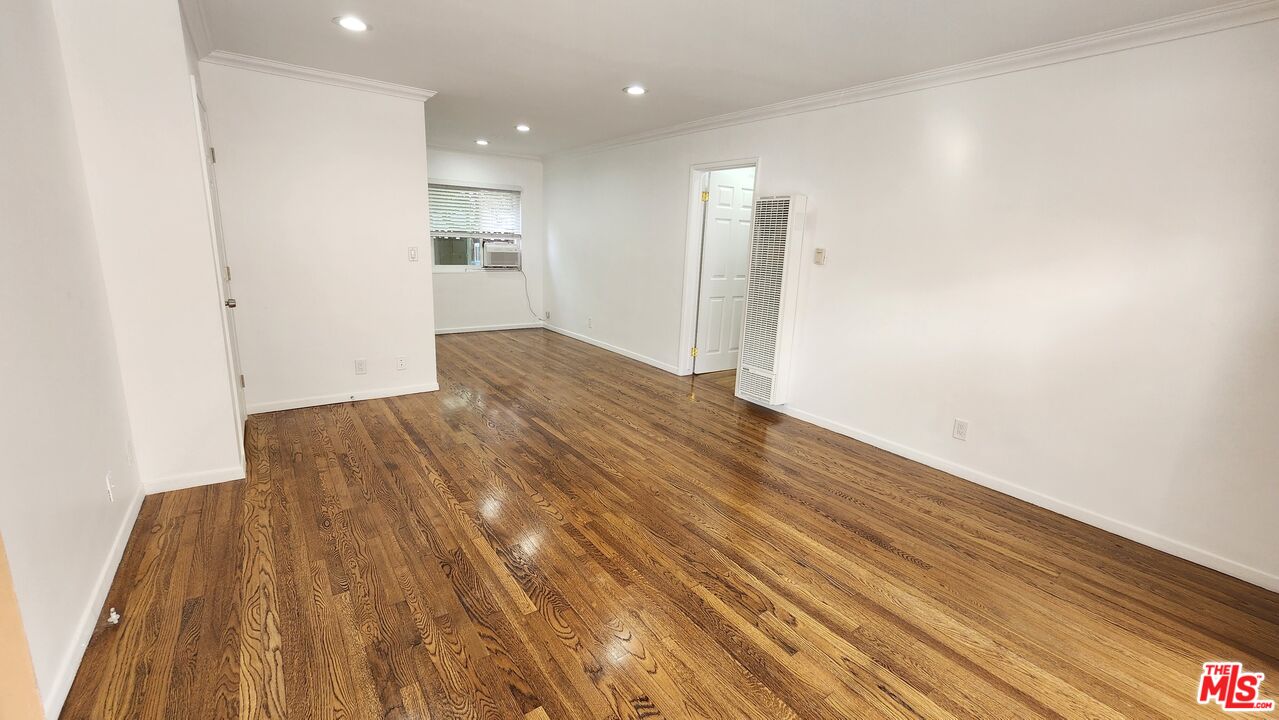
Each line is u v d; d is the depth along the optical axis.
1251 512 2.19
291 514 2.45
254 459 3.02
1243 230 2.12
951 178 3.00
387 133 3.82
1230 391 2.20
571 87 3.62
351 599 1.92
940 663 1.74
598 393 4.55
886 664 1.72
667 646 1.76
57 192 1.87
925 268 3.16
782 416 4.11
